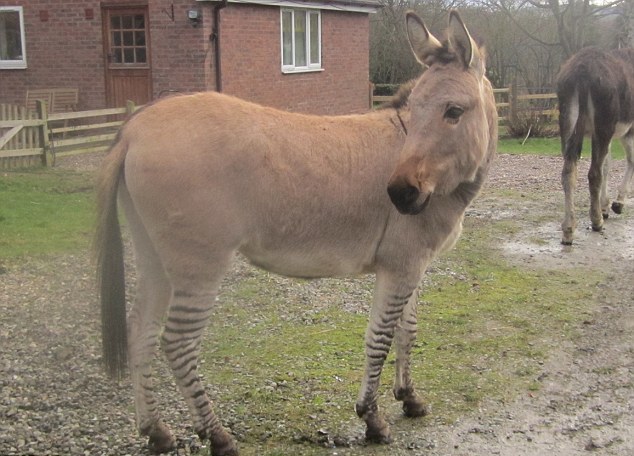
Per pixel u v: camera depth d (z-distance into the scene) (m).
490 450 3.87
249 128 3.53
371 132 3.85
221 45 15.02
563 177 8.03
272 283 6.70
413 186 3.39
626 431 4.07
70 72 15.81
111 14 15.29
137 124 3.54
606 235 8.46
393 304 3.83
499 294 6.41
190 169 3.40
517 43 25.97
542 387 4.61
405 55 26.69
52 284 6.55
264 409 4.27
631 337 5.43
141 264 3.73
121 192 3.65
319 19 18.39
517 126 18.08
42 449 3.76
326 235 3.72
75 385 4.53
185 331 3.55
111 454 3.74
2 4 15.88
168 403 4.37
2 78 16.33
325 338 5.39
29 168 12.34
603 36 24.27
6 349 5.07
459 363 4.96
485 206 10.05
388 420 4.20
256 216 3.55
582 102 7.88
